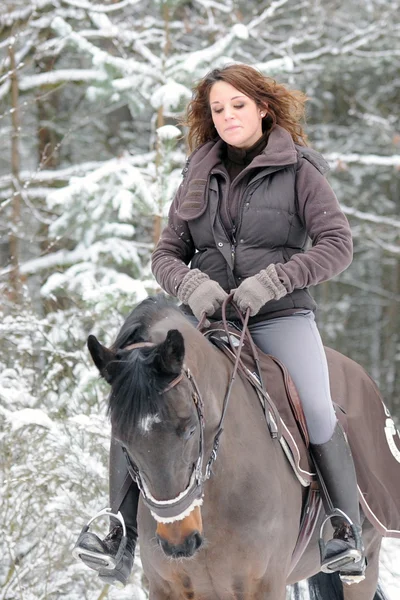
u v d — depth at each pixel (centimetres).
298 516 545
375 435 639
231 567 500
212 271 576
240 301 530
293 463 541
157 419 416
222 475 493
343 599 682
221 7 1700
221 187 576
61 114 1938
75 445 841
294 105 612
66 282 1192
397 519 616
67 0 1514
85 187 1156
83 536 512
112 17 1727
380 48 2234
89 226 1216
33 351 1032
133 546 534
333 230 554
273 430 530
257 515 500
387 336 2984
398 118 2506
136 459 427
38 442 841
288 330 570
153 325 479
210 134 616
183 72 1238
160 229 1163
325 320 2722
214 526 493
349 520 547
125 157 1474
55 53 1567
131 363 430
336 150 2447
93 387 927
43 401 938
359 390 644
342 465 562
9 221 1516
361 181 2475
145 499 439
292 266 536
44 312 1376
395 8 2028
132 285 1012
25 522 818
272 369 557
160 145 1152
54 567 804
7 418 818
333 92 2558
